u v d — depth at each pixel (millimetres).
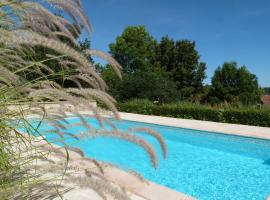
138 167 7391
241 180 6219
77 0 1733
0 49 1565
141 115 14383
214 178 6379
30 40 1282
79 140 1609
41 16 1664
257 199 5141
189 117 13086
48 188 1390
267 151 8617
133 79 19719
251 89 38188
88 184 1166
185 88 35906
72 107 1697
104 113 1629
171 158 8117
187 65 37188
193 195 5418
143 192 3395
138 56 37594
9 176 1447
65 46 1369
